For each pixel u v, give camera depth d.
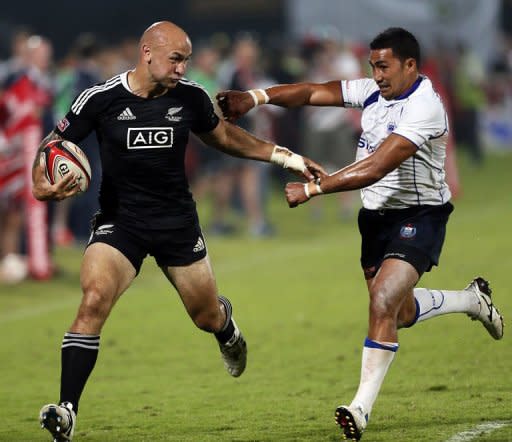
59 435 19.19
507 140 99.31
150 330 34.59
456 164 89.06
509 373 26.64
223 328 23.22
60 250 52.50
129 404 25.23
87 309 20.39
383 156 20.55
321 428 22.03
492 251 47.31
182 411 24.28
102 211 21.62
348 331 33.22
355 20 88.56
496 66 97.81
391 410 23.25
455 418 22.30
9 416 24.56
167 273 22.12
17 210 45.16
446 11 92.00
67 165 21.14
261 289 41.31
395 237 21.52
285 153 22.50
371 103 21.91
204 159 56.03
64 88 52.00
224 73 60.25
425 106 20.80
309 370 28.28
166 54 20.39
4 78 43.34
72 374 19.98
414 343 30.66
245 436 21.53
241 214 63.09
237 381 27.36
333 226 59.03
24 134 42.97
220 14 107.12
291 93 23.12
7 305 39.75
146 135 20.91
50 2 107.19
